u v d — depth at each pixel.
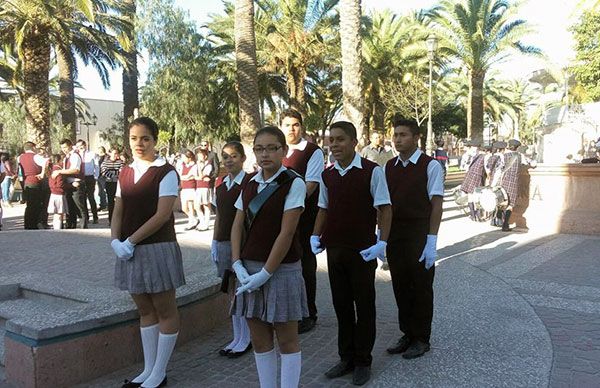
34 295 5.22
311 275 5.02
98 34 19.06
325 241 3.97
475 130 26.98
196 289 4.84
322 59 29.06
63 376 3.74
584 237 9.77
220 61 28.91
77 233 9.48
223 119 29.98
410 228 4.30
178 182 3.84
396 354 4.45
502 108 47.56
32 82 17.69
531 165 11.26
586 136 24.39
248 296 3.17
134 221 3.72
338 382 3.93
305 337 4.89
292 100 29.41
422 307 4.36
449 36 26.38
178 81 24.44
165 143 24.56
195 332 4.86
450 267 7.54
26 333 3.68
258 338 3.27
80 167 11.55
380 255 3.89
